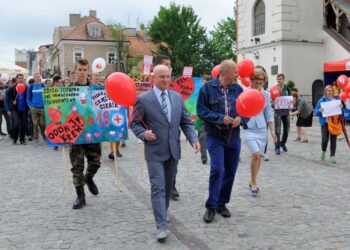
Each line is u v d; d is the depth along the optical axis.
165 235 4.86
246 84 7.85
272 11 26.86
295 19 26.25
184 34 55.16
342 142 13.41
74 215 5.91
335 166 9.52
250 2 28.92
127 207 6.28
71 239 5.00
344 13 25.59
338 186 7.54
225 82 5.56
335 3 26.06
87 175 6.50
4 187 7.66
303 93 26.62
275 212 5.99
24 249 4.71
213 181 5.53
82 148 6.35
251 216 5.82
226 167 5.71
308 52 26.61
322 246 4.73
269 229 5.29
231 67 5.49
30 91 13.11
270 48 27.14
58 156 11.19
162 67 5.14
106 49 62.78
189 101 9.61
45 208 6.27
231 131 5.54
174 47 54.50
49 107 6.38
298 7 26.27
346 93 11.32
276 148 11.26
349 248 4.67
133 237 5.04
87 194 7.04
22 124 13.74
